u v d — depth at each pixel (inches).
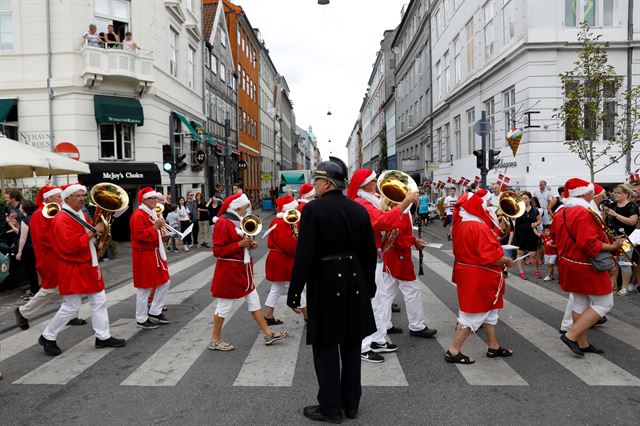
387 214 187.6
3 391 173.8
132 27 722.8
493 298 190.2
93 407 159.3
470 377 179.6
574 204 203.5
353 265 144.9
